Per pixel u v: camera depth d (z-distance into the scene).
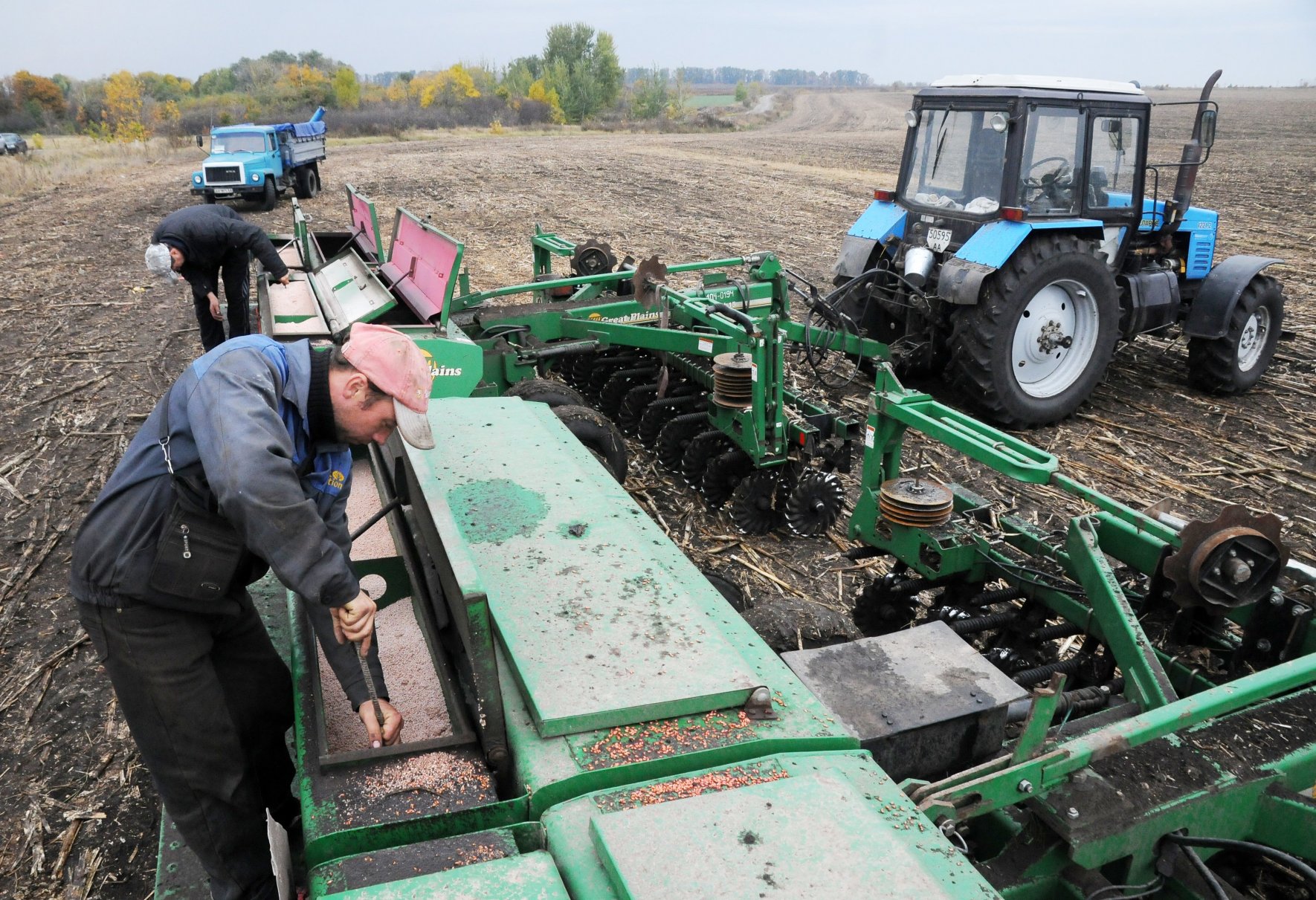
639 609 2.28
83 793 3.55
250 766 2.28
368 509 3.35
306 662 2.38
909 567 4.17
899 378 8.09
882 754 2.35
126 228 18.12
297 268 7.96
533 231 16.52
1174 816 2.34
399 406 2.03
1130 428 7.31
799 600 3.63
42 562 5.24
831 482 5.34
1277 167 25.97
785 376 7.08
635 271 7.16
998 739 2.50
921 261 7.43
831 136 51.31
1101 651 3.71
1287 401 8.00
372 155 34.81
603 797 1.80
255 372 1.91
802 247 14.77
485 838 1.76
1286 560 3.02
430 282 5.52
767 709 2.06
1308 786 2.56
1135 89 7.42
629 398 6.95
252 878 2.30
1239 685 2.53
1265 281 7.80
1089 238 7.39
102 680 4.23
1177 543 3.10
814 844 1.64
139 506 1.92
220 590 2.01
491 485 2.88
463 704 2.20
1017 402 7.14
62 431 7.19
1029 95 6.82
